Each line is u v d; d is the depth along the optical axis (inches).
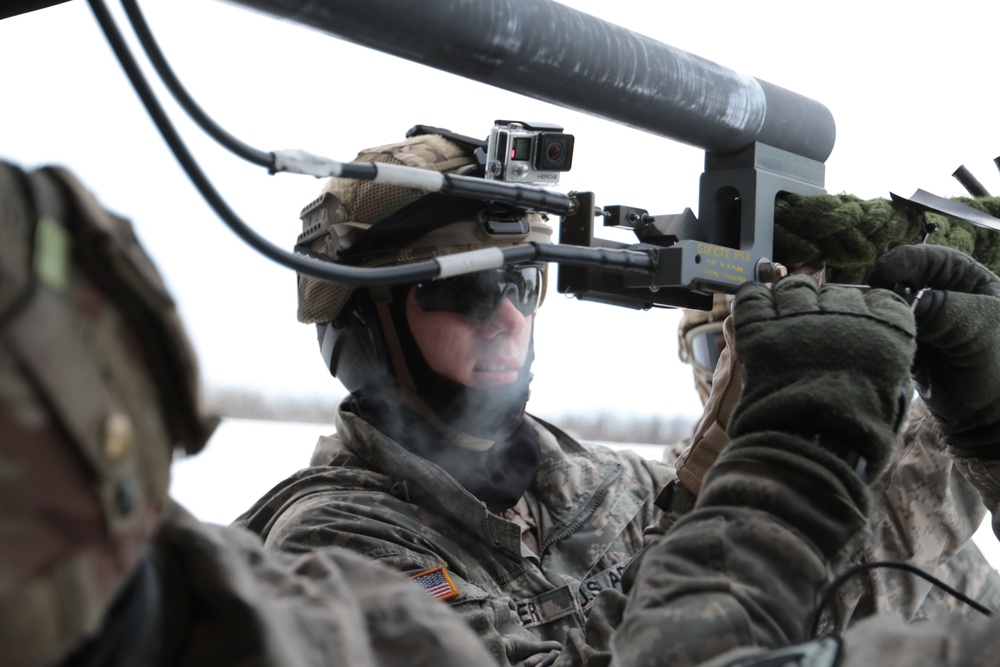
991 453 51.7
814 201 55.2
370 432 63.9
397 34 39.2
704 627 34.4
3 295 18.2
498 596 60.0
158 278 21.1
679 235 54.1
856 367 40.7
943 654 26.9
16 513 18.0
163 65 32.7
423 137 65.6
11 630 18.1
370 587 29.4
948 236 58.9
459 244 61.7
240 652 22.5
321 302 65.1
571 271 52.1
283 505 64.6
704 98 50.7
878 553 63.4
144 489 20.5
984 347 49.5
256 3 35.8
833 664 27.3
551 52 43.6
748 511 37.6
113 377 19.6
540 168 58.6
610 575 64.4
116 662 20.7
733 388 56.7
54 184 19.7
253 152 35.2
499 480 64.7
